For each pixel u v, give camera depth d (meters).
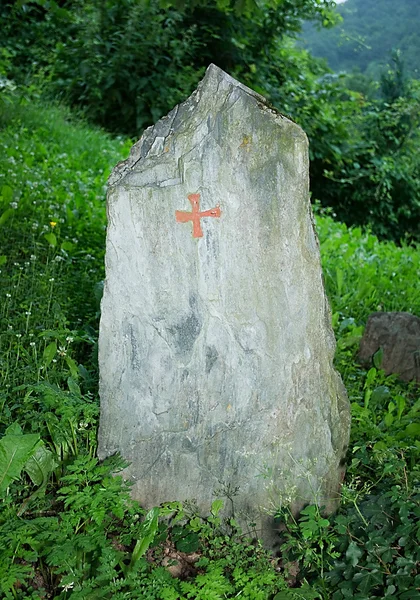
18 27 10.51
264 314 2.72
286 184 2.64
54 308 3.97
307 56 11.89
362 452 3.16
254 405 2.80
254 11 5.21
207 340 2.76
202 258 2.68
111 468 2.76
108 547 2.48
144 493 2.93
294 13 10.52
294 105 10.48
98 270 4.88
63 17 10.27
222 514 2.91
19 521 2.56
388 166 10.84
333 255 6.43
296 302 2.73
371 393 4.00
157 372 2.79
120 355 2.79
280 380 2.79
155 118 9.55
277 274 2.70
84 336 3.85
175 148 2.63
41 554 2.48
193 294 2.71
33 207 5.30
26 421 3.10
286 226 2.67
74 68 9.69
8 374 3.44
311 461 2.90
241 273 2.69
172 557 2.77
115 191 2.63
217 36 9.94
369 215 11.12
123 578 2.47
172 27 9.96
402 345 4.58
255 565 2.66
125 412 2.85
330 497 2.97
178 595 2.36
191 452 2.87
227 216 2.65
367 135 11.48
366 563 2.55
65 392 3.17
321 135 10.57
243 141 2.60
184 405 2.82
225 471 2.88
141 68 9.66
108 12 9.66
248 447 2.85
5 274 4.39
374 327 4.71
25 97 8.55
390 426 3.68
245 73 10.45
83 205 5.77
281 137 2.60
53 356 3.49
